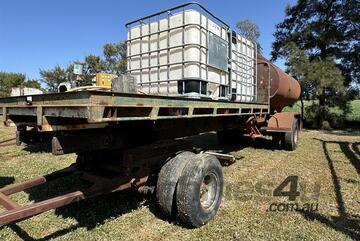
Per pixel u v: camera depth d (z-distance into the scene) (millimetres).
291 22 20500
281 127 8398
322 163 6844
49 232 3340
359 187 5016
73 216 3730
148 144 3871
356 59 18766
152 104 2896
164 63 4777
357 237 3283
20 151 7723
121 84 3518
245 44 6520
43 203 2725
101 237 3227
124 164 3494
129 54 5336
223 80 5363
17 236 3240
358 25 18219
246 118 6965
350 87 18969
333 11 18969
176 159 3562
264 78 7949
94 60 27375
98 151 3865
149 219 3670
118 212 3861
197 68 4477
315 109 18062
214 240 3195
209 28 4859
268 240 3201
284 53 18047
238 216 3797
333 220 3709
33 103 2994
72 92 2404
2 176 5375
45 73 30078
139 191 3678
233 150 8484
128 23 5250
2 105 3666
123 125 3471
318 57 18234
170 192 3424
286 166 6504
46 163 6414
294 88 10070
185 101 3424
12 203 2777
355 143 10430
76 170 3965
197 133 4895
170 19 4688
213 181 3723
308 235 3318
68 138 2936
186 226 3479
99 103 2316
